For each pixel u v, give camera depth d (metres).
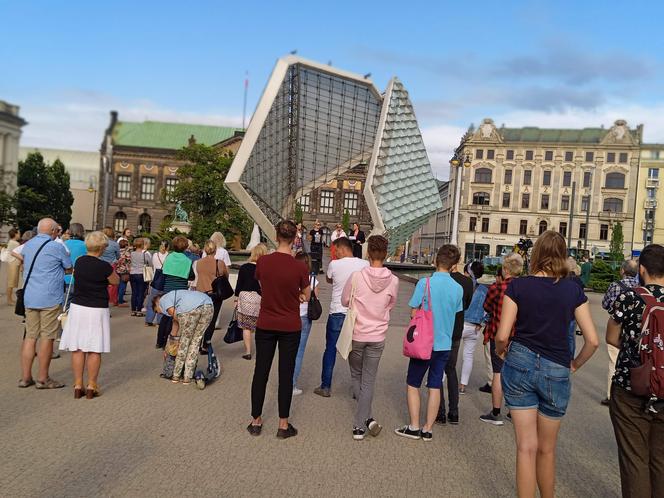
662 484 4.24
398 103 26.52
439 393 6.62
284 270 6.29
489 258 63.62
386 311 6.62
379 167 25.33
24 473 4.94
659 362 4.15
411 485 5.20
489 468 5.73
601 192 89.19
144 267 15.47
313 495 4.84
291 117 25.53
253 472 5.26
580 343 15.05
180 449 5.75
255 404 6.34
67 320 7.42
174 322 8.80
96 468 5.13
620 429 4.41
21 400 7.25
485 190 92.19
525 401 4.43
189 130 96.56
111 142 93.25
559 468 5.89
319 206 87.19
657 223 87.62
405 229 27.56
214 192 56.31
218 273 10.75
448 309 6.51
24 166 84.31
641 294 4.37
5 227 66.69
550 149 90.38
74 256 11.60
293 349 6.36
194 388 8.31
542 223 90.88
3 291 20.09
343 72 26.02
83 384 7.99
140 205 92.81
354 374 7.07
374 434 6.54
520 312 4.50
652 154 87.88
